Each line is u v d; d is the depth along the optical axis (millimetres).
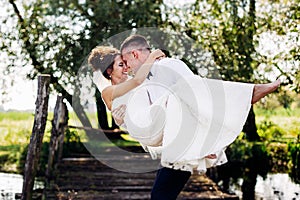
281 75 8797
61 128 9875
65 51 11078
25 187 5383
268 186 8805
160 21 10938
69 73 10820
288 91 10156
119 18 10953
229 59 9961
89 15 11148
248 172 10484
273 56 9273
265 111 12164
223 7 10266
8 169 10453
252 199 7605
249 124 12039
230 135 2861
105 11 10828
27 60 11750
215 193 6961
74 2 11250
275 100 10828
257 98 2891
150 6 10891
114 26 10961
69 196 6703
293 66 8445
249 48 9844
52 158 8250
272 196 7848
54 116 8469
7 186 8531
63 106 9797
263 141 12141
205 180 8008
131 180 8031
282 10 9156
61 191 7113
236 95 2877
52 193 6938
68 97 10211
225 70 9906
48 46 11352
